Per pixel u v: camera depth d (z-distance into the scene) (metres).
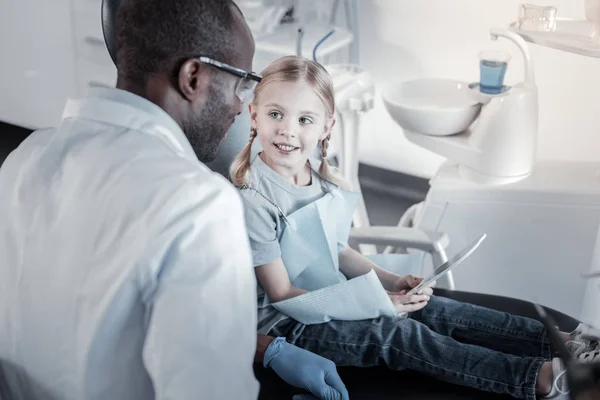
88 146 0.85
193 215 0.79
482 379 1.22
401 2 2.64
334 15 2.63
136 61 0.86
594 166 1.82
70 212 0.82
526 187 1.71
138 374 0.83
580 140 2.51
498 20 2.47
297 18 2.59
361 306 1.30
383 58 2.78
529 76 1.79
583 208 1.65
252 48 0.93
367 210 2.71
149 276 0.78
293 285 1.42
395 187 2.85
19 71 2.97
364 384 1.26
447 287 1.61
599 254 1.64
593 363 1.12
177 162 0.82
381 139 2.91
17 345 0.88
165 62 0.85
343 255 1.51
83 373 0.81
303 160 1.37
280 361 1.21
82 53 2.74
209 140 0.94
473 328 1.38
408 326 1.29
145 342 0.78
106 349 0.80
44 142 0.89
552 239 1.69
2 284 0.87
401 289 1.45
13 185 0.88
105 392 0.83
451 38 2.60
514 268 1.75
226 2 0.89
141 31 0.85
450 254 1.80
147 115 0.86
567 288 1.70
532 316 1.44
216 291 0.79
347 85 2.13
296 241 1.37
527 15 1.77
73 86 2.84
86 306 0.80
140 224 0.78
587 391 1.10
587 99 2.43
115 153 0.83
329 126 1.39
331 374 1.20
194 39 0.85
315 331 1.32
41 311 0.84
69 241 0.82
